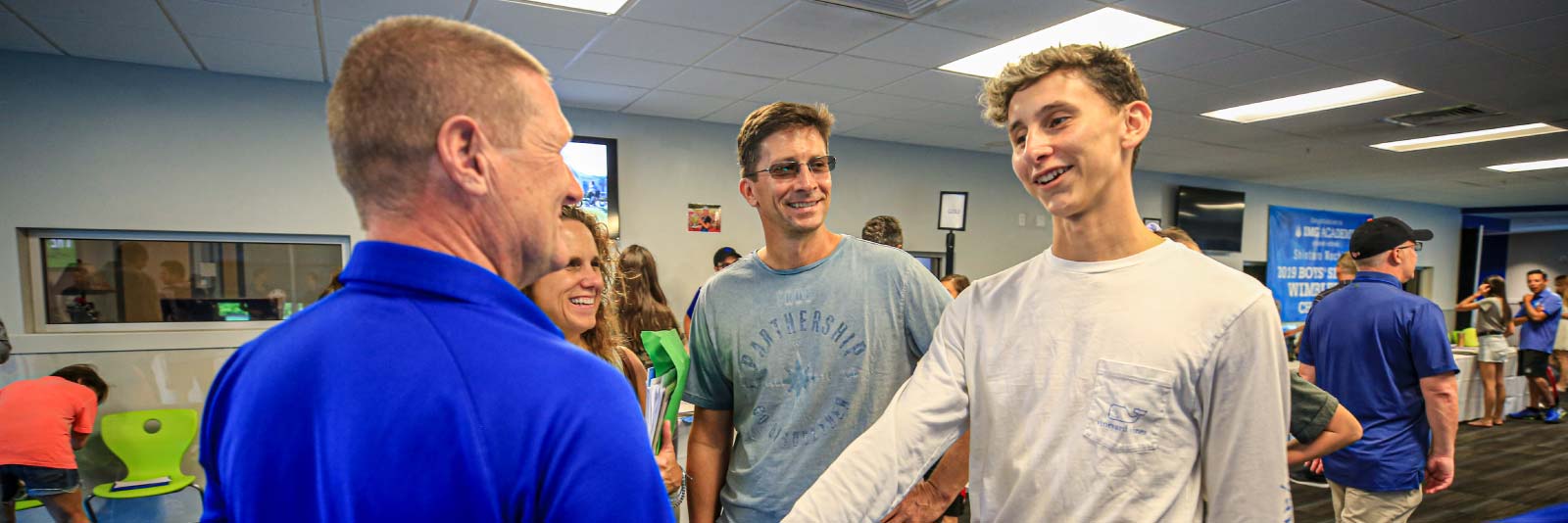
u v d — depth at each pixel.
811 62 4.24
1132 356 0.84
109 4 3.23
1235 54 3.98
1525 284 13.78
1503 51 3.86
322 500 0.47
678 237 5.91
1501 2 3.17
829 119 1.36
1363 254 2.28
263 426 0.49
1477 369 6.12
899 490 0.94
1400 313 2.11
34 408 2.71
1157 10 3.32
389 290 0.50
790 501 1.30
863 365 1.30
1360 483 2.20
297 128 4.61
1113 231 0.89
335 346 0.48
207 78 4.39
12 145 4.00
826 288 1.33
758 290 1.38
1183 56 4.03
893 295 1.33
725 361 1.42
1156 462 0.83
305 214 4.63
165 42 3.79
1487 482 4.49
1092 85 0.85
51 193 4.08
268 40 3.75
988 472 0.97
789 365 1.33
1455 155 7.12
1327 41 3.75
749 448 1.37
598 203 5.51
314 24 3.49
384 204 0.52
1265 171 8.36
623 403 0.53
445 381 0.47
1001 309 0.98
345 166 0.52
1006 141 6.75
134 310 4.38
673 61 4.23
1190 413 0.83
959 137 6.61
